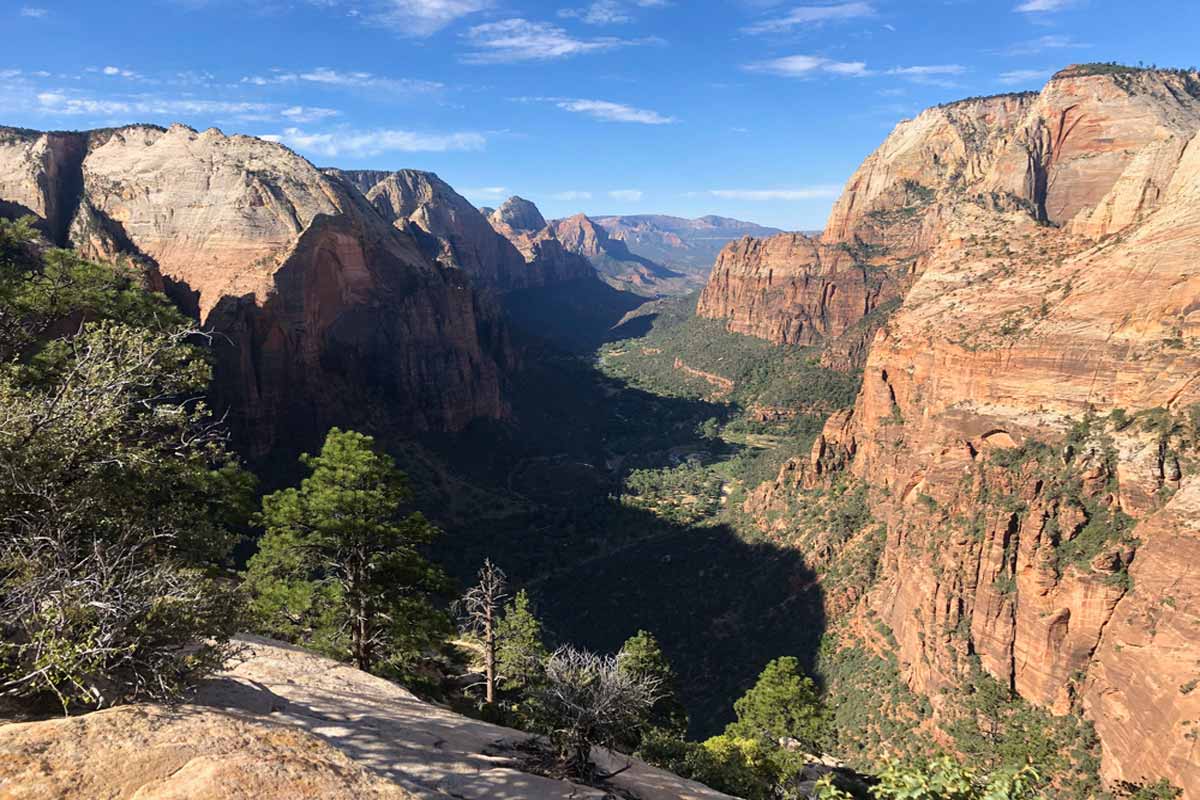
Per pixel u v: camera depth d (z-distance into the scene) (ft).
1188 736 121.39
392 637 93.86
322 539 89.15
